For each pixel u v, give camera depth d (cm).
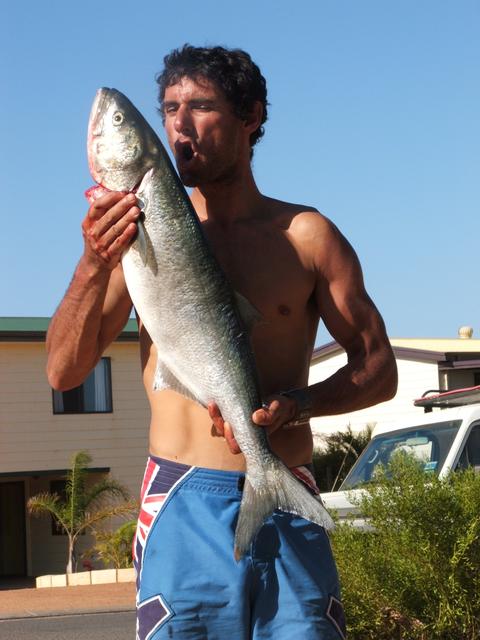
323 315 355
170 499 330
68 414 2720
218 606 320
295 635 321
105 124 299
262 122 354
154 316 305
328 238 352
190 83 335
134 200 295
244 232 347
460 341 3181
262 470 307
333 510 790
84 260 309
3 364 2675
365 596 721
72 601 1573
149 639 322
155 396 344
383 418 2883
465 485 750
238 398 305
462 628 723
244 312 311
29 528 2869
